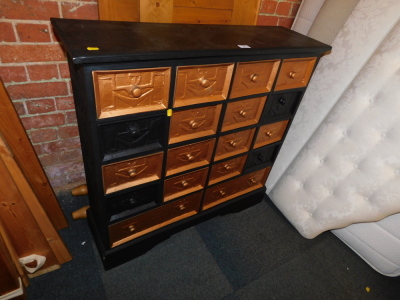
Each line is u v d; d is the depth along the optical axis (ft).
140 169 3.16
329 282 4.50
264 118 3.84
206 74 2.77
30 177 3.67
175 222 4.32
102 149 2.65
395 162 3.73
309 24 4.68
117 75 2.24
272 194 5.65
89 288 3.80
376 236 4.53
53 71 3.53
